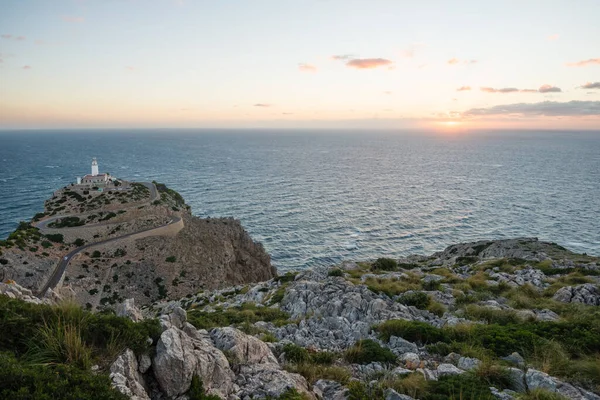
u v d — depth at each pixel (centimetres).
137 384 788
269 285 3259
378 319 1856
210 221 8912
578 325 1529
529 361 1270
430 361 1310
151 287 6425
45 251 6619
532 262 3356
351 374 1205
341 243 9438
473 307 1945
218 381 959
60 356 787
